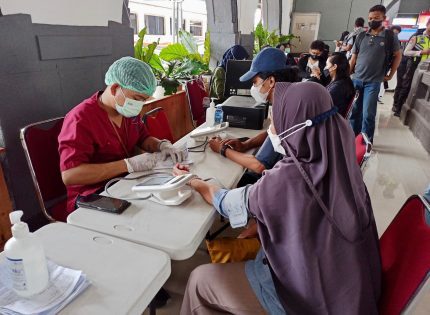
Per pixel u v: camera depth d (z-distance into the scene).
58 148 1.37
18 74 1.63
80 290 0.66
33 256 0.62
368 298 0.78
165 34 3.93
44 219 1.87
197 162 1.43
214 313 0.92
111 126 1.42
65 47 1.88
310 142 0.84
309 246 0.79
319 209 0.81
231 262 1.06
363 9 9.22
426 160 3.50
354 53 3.60
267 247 0.87
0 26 1.50
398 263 0.85
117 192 1.12
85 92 2.09
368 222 0.85
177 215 0.97
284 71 1.63
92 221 0.92
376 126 4.77
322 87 0.90
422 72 4.43
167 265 0.76
